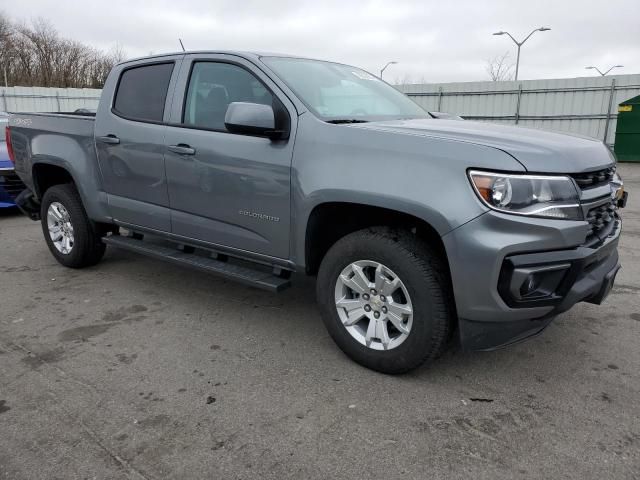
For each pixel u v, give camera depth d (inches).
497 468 91.7
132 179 168.1
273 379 121.5
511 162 101.0
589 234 112.9
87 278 194.5
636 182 479.5
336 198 118.0
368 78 170.1
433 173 106.3
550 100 754.2
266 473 90.4
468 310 106.2
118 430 102.0
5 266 210.2
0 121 342.3
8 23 1985.7
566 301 107.2
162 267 208.1
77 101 1165.1
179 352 135.3
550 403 111.7
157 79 163.6
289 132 128.8
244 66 142.6
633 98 628.1
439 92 836.6
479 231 101.6
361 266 121.4
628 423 104.4
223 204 143.5
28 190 221.9
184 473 90.3
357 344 125.0
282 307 166.9
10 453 95.2
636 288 183.2
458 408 109.8
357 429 102.5
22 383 119.3
